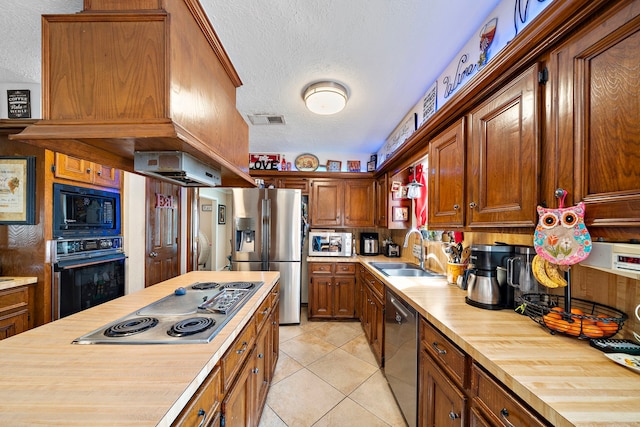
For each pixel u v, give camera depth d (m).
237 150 1.70
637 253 0.70
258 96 2.14
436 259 2.43
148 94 0.87
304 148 3.71
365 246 3.69
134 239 2.75
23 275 1.96
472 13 1.29
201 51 1.14
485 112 1.22
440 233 2.34
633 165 0.65
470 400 0.96
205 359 0.82
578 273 1.08
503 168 1.11
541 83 0.93
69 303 2.08
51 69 0.86
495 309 1.28
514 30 1.13
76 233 2.19
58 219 2.05
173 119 0.89
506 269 1.28
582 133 0.78
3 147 1.98
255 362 1.42
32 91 1.97
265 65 1.71
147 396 0.64
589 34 0.75
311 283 3.38
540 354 0.84
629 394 0.64
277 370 2.21
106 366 0.77
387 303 2.01
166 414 0.59
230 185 2.12
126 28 0.87
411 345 1.51
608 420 0.56
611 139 0.70
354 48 1.54
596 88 0.74
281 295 3.28
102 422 0.56
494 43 1.25
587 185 0.77
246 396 1.25
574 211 0.80
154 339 0.95
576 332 0.91
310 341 2.79
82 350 0.87
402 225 3.08
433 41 1.49
